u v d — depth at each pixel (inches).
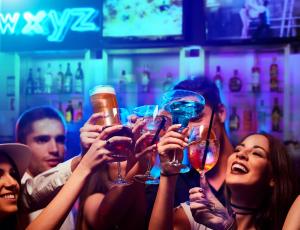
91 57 148.9
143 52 144.6
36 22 150.4
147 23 139.9
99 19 147.2
